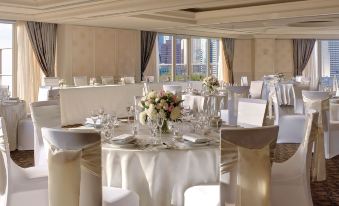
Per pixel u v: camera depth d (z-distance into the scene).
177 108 3.73
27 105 11.58
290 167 3.46
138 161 3.29
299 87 9.09
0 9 9.35
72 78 12.36
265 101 4.66
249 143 2.83
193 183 3.33
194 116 4.48
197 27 13.26
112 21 11.46
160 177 3.29
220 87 10.60
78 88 9.35
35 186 3.31
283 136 7.32
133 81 12.88
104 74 13.30
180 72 15.78
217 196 3.00
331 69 18.22
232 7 11.01
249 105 4.83
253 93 10.08
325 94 6.29
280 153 6.57
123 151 3.28
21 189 3.26
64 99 9.06
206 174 3.35
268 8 10.23
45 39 11.83
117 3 8.74
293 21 11.25
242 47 17.83
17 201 3.25
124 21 11.45
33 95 11.70
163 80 14.80
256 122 4.69
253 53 17.66
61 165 2.83
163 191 3.31
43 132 2.89
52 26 12.00
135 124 4.42
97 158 2.80
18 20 11.19
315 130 3.50
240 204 2.86
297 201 3.41
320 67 18.23
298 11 9.72
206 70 16.80
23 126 6.89
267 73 17.61
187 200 3.15
